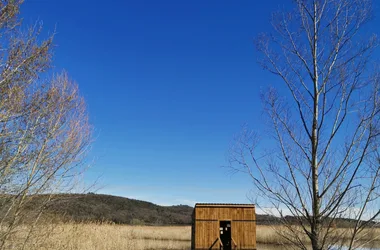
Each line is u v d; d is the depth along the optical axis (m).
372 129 5.71
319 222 5.85
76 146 12.01
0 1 9.31
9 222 10.17
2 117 9.02
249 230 23.47
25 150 10.21
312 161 6.14
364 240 5.59
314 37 6.59
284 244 6.49
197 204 23.69
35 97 10.27
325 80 6.40
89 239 19.72
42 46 9.92
